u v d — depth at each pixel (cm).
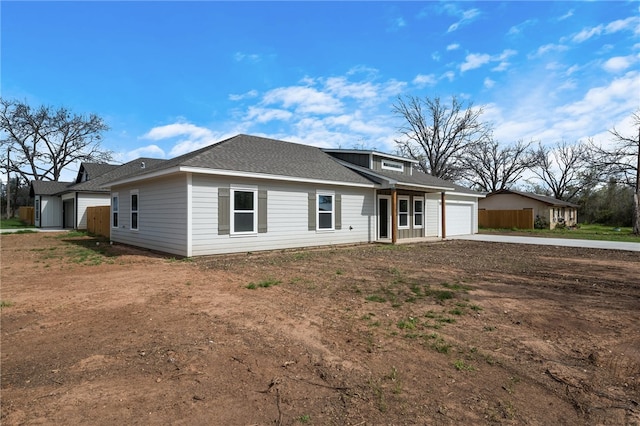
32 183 3016
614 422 254
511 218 3064
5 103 3722
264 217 1236
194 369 330
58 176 4103
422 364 348
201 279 754
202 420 249
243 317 493
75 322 463
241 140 1481
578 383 312
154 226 1253
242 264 969
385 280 757
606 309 545
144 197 1321
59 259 1033
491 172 4431
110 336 414
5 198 4628
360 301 582
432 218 2042
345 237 1528
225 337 414
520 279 780
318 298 601
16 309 519
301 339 412
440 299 595
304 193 1364
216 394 286
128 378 311
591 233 2512
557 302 583
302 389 297
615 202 3703
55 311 511
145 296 602
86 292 627
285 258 1104
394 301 581
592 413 265
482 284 722
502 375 326
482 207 3522
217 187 1120
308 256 1158
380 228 1736
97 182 2502
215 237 1116
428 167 4100
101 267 898
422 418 255
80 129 4147
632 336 429
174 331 432
